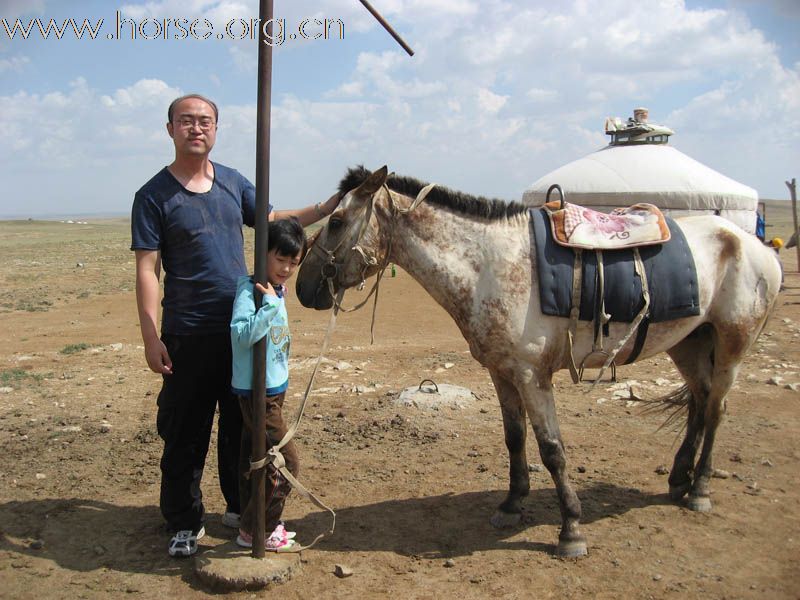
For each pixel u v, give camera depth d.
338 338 11.09
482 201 3.96
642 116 10.85
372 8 3.57
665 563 3.81
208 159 3.94
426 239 3.93
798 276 18.50
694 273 4.08
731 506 4.54
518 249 3.89
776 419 6.26
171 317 3.82
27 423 6.43
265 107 3.34
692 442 4.63
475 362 8.91
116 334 11.73
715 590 3.54
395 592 3.55
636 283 3.91
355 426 6.31
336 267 3.94
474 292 3.89
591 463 5.37
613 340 3.99
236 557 3.74
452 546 4.08
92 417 6.64
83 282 19.66
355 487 4.98
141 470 5.30
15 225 76.81
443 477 5.14
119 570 3.81
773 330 10.43
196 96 3.75
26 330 12.36
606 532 4.20
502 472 5.21
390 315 13.53
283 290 3.77
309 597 3.51
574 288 3.83
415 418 6.50
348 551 4.02
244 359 3.62
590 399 7.07
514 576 3.70
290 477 3.62
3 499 4.75
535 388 3.90
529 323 3.84
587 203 10.19
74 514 4.53
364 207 3.91
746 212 10.27
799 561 3.82
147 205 3.70
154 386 7.83
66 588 3.62
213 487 5.02
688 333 4.26
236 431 4.14
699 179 9.98
